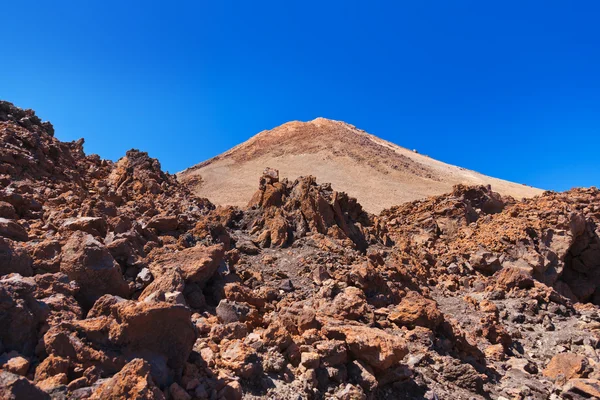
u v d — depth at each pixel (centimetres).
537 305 1852
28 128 2389
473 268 2364
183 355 694
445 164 15000
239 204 6438
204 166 12150
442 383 1062
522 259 2358
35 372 595
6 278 732
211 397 670
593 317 1791
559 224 2569
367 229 2302
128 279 1009
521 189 10706
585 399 1105
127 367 575
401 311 1308
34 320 673
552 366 1285
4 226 988
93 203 1467
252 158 12300
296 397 757
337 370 862
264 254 1752
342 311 1195
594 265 2730
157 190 2472
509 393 1109
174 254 1150
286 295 1373
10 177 1620
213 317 993
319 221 2028
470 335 1404
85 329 659
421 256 2342
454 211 2975
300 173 10425
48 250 894
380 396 909
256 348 859
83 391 566
